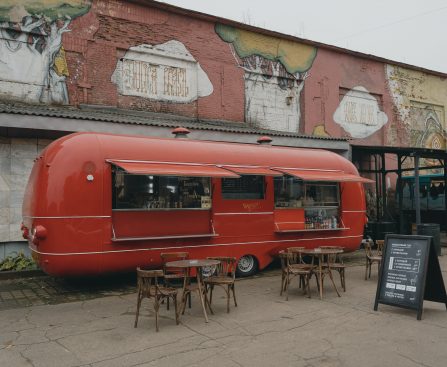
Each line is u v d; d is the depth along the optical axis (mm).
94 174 7992
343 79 18875
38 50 11734
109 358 4922
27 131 10195
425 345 5246
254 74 16188
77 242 7754
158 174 7961
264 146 10766
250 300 7613
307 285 7848
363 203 11906
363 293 8117
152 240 8555
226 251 9508
